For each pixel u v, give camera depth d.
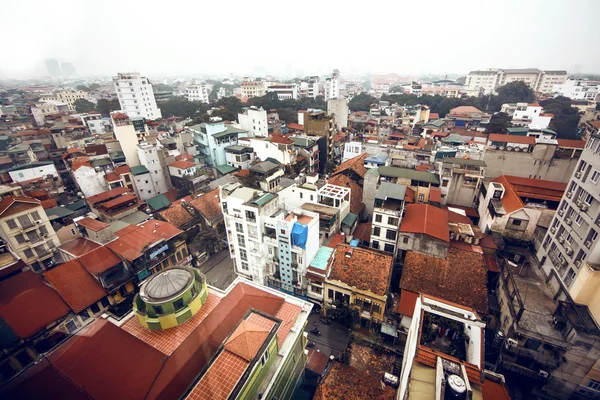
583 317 26.88
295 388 28.86
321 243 46.47
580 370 26.97
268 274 43.91
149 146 70.00
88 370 19.73
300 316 28.70
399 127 106.81
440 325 24.73
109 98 188.75
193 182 70.31
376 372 27.83
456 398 15.59
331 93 180.50
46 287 35.88
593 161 31.30
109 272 39.34
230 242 46.06
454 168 53.56
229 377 19.42
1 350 29.98
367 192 57.31
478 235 42.69
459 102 148.62
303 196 50.19
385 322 36.28
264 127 92.12
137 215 57.31
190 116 146.00
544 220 42.22
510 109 122.94
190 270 29.31
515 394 30.12
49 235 42.34
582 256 29.86
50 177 67.56
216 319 26.30
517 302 31.64
